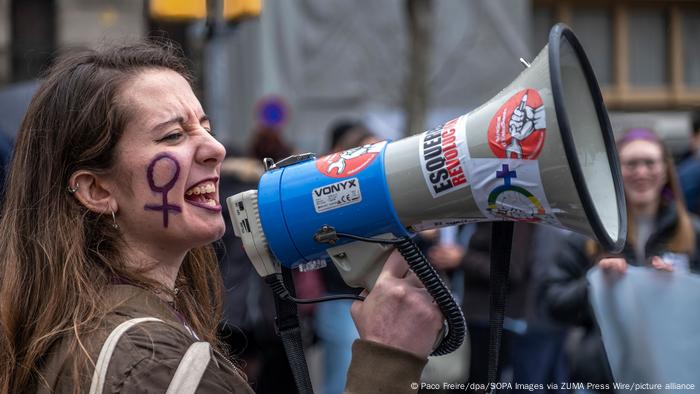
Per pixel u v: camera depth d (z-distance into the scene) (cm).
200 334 175
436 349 161
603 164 162
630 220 325
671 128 1014
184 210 153
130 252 154
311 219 161
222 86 770
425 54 723
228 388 138
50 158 154
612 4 1010
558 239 342
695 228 332
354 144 429
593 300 281
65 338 142
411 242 156
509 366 383
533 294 379
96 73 154
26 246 154
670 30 1023
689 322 268
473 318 381
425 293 154
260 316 393
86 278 148
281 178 165
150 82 154
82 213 153
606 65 1020
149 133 151
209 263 185
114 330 137
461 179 151
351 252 161
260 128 523
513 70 841
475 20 835
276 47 795
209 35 479
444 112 834
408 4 727
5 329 149
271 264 167
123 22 787
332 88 808
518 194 147
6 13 786
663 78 1030
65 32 780
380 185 156
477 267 384
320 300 164
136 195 151
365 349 149
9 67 789
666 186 332
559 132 141
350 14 808
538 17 1002
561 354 385
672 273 274
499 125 148
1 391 146
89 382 133
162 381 132
